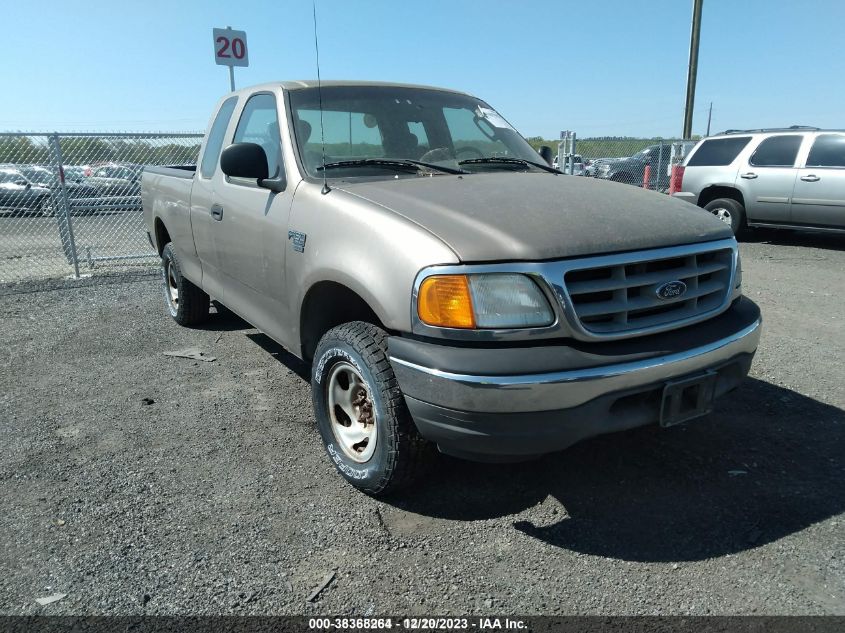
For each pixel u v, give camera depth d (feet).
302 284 10.90
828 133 33.40
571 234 8.72
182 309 19.45
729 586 8.12
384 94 13.82
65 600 7.98
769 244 36.17
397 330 8.92
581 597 7.98
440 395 8.36
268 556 8.82
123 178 32.09
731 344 9.41
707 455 11.37
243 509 9.95
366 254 9.37
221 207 14.29
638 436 12.09
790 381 14.80
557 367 8.12
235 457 11.65
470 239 8.54
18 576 8.43
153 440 12.34
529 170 13.43
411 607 7.85
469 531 9.36
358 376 10.03
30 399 14.40
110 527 9.50
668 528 9.32
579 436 8.40
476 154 13.67
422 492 10.36
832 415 12.96
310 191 11.12
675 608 7.76
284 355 17.34
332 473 11.07
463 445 8.54
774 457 11.28
